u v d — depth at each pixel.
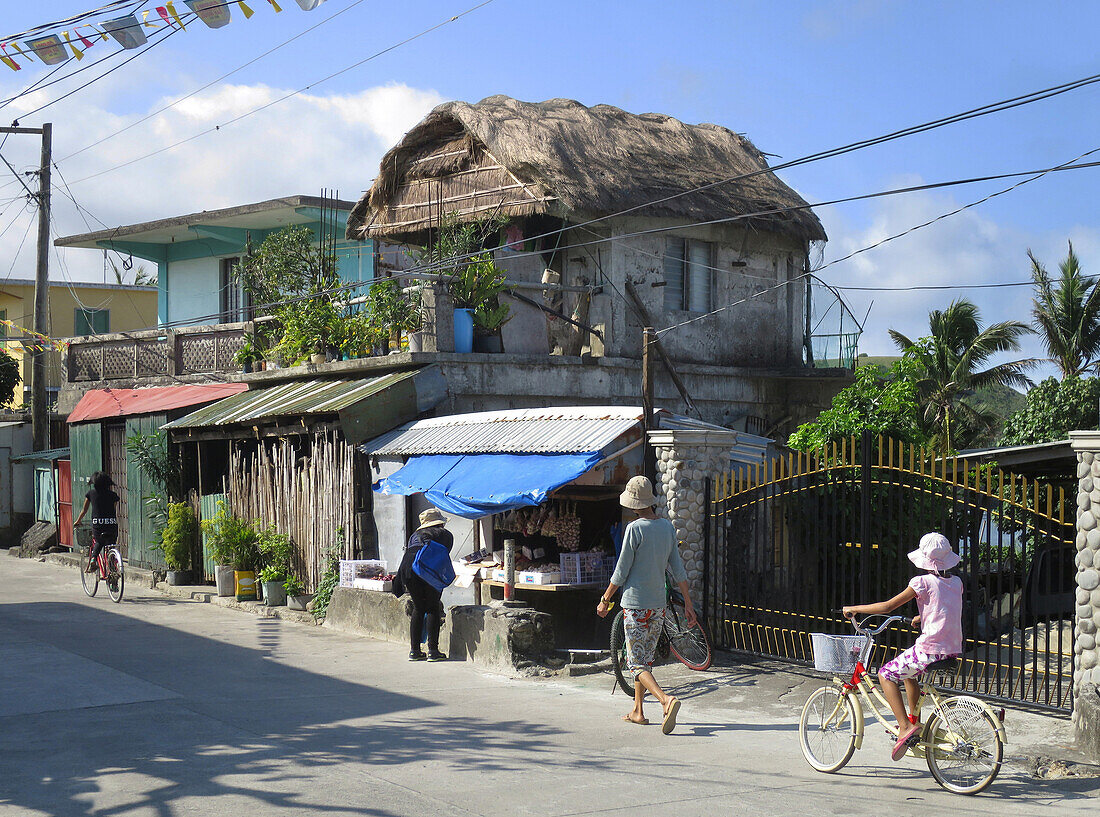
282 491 16.08
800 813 6.24
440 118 18.66
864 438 10.30
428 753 7.55
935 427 33.84
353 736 8.06
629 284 17.27
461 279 15.91
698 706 9.44
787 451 18.62
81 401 22.64
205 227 25.92
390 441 14.31
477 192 18.31
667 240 18.14
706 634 11.16
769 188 19.62
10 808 6.17
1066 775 7.18
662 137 19.69
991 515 9.27
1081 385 22.56
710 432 11.62
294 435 16.22
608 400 16.78
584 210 16.52
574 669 10.74
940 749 6.82
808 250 20.09
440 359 15.02
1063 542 8.62
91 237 27.80
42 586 18.50
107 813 6.09
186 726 8.34
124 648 12.10
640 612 8.59
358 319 17.30
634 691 9.27
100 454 21.56
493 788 6.67
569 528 12.63
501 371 15.56
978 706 6.77
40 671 10.55
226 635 13.24
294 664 11.27
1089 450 8.05
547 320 17.78
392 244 20.48
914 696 6.98
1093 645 8.00
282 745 7.74
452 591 13.34
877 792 6.75
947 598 6.96
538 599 13.16
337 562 14.55
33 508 26.95
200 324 27.91
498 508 11.62
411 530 13.93
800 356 20.05
